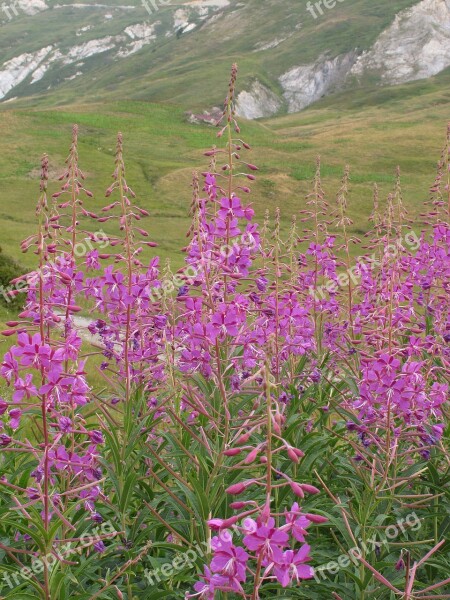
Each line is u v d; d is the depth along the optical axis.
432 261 7.99
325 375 7.07
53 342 4.62
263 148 106.00
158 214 67.25
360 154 101.62
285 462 5.59
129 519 5.79
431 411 5.61
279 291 6.54
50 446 4.56
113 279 5.75
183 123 127.75
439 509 5.82
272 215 68.62
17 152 92.94
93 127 116.00
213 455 5.18
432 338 6.34
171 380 5.60
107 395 6.69
